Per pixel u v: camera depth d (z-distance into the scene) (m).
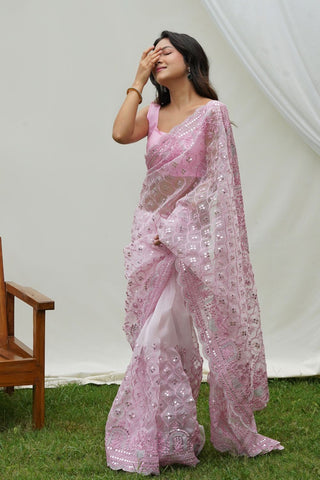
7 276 5.85
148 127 4.11
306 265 5.76
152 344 3.81
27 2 5.75
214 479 3.62
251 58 5.43
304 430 4.38
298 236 5.76
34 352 4.48
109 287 5.92
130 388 3.87
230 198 3.85
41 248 5.88
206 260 3.82
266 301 5.81
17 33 5.76
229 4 5.41
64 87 5.80
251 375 3.89
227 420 3.93
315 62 5.32
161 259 3.94
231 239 3.84
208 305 3.84
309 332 5.77
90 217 5.88
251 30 5.38
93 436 4.30
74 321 5.92
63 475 3.71
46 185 5.85
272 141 5.75
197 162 3.88
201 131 3.85
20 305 5.89
